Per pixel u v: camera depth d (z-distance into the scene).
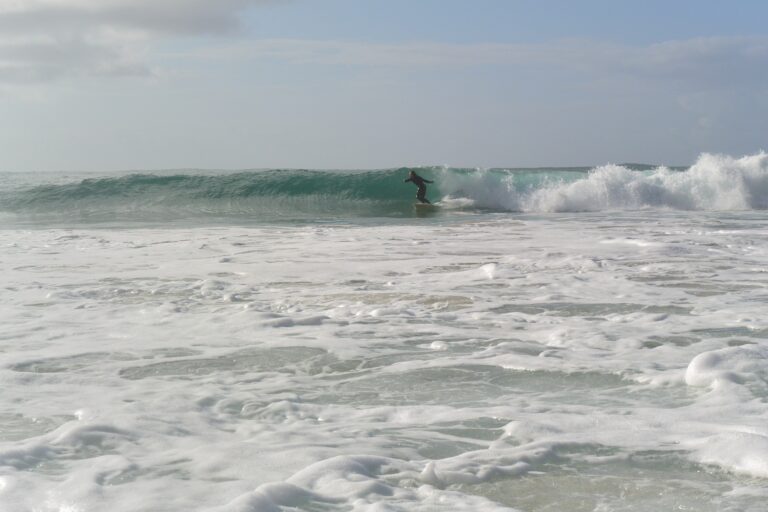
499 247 13.08
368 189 30.48
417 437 3.99
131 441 3.89
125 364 5.52
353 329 6.63
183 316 7.23
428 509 3.06
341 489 3.22
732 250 12.11
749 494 3.21
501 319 7.02
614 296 8.17
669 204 28.19
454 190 29.53
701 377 4.82
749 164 28.47
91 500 3.14
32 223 22.11
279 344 6.09
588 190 28.11
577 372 5.19
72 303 7.95
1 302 8.01
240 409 4.48
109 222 22.20
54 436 3.95
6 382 5.02
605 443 3.81
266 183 30.11
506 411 4.39
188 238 15.38
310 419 4.30
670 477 3.40
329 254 12.23
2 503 3.10
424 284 9.09
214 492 3.23
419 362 5.53
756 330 6.40
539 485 3.34
